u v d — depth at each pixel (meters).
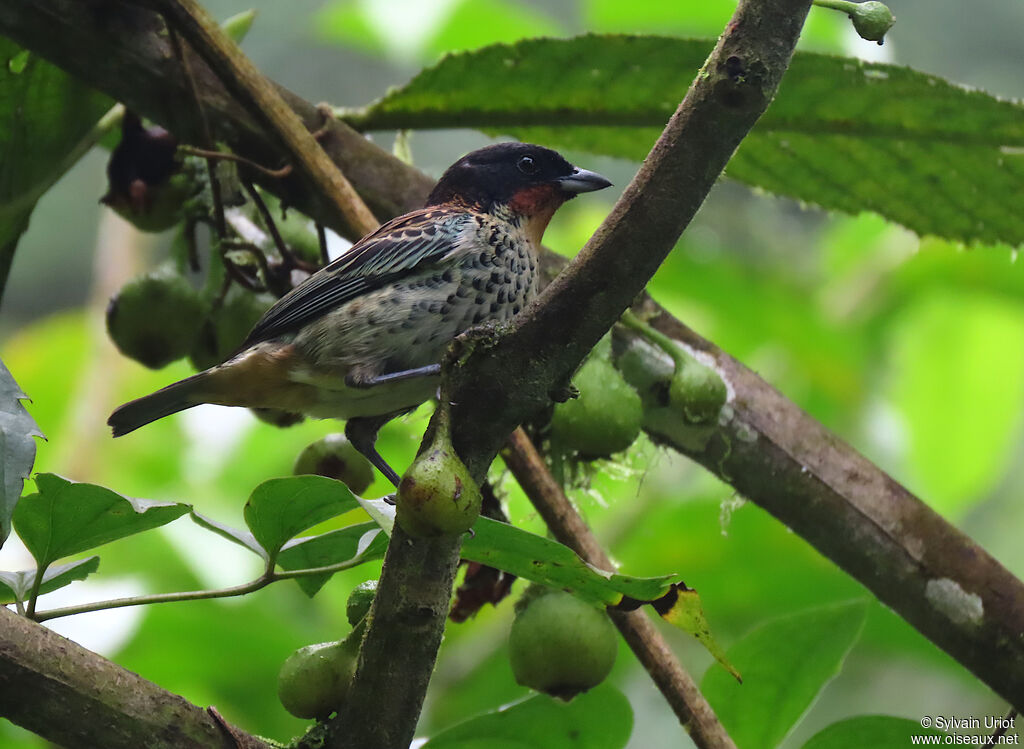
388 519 4.50
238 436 10.70
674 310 12.08
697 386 6.40
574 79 7.48
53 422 11.15
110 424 7.07
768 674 6.34
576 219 11.68
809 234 13.72
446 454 4.27
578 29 13.45
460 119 7.79
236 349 7.36
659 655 5.65
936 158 7.50
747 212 13.18
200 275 7.95
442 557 4.50
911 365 11.90
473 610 6.56
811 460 6.62
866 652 9.12
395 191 7.44
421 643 4.66
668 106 7.57
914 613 6.45
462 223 7.33
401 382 6.99
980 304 11.74
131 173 7.40
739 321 11.89
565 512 6.09
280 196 7.16
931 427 11.76
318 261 7.71
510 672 8.99
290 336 7.11
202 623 8.94
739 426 6.64
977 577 6.32
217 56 6.70
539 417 6.60
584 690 5.64
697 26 10.57
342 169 7.38
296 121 6.80
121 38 6.94
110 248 11.01
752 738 6.34
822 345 11.71
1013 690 6.26
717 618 9.64
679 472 10.38
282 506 4.88
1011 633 6.23
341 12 10.14
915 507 6.49
